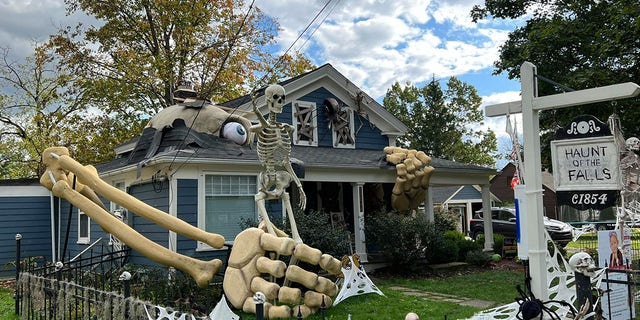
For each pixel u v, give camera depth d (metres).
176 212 11.35
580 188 6.40
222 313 5.16
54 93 28.72
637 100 14.51
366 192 17.20
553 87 15.81
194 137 12.49
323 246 11.24
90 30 26.19
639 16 12.57
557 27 14.78
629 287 5.87
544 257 5.92
